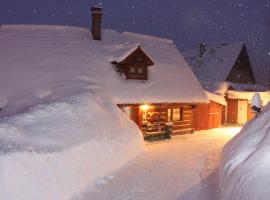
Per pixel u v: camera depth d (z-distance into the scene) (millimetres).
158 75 20672
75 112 12039
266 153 6562
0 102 15453
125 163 11781
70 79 16953
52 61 18094
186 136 20016
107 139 11766
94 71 18250
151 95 18562
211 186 9039
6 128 9289
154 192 8586
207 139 18703
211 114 23984
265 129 8570
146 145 16234
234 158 8250
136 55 19156
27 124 10062
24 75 16797
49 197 7395
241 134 10898
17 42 19156
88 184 9000
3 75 16719
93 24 21250
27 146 8328
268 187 5348
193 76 22547
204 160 12633
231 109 27594
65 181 8156
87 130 11266
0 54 18047
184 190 8727
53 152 8523
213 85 29172
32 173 7414
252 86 30406
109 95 16984
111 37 22141
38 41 19578
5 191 6613
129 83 18641
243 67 32781
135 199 8047
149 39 24516
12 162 7199
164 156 13344
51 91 15727
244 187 5957
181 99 19594
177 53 24469
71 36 20797
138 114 18516
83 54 19375
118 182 9469
